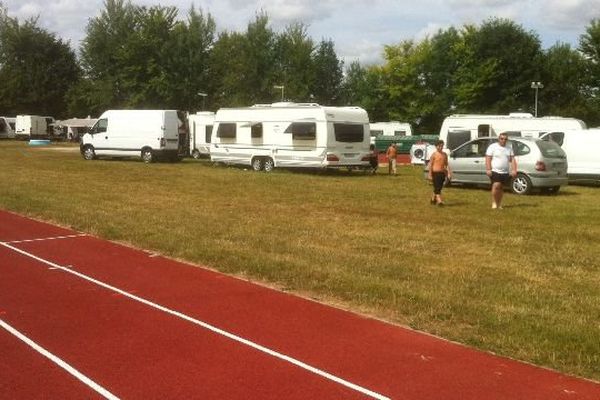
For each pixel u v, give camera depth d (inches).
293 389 195.8
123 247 421.7
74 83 3336.6
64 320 264.8
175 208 601.9
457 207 632.4
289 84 2930.6
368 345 235.9
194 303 291.3
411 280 327.6
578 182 959.0
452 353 227.5
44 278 336.8
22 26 3312.0
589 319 263.0
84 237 458.0
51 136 2827.3
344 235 460.1
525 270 352.8
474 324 257.6
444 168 649.6
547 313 270.2
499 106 2657.5
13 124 2871.6
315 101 3164.4
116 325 258.4
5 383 199.8
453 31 2896.2
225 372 209.3
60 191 744.3
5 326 256.7
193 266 366.3
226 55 2898.6
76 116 3144.7
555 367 213.8
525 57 2640.3
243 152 1143.0
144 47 2637.8
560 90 2696.9
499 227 505.7
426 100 2861.7
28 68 3289.9
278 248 406.3
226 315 273.1
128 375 206.5
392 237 454.0
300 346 234.7
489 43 2664.9
